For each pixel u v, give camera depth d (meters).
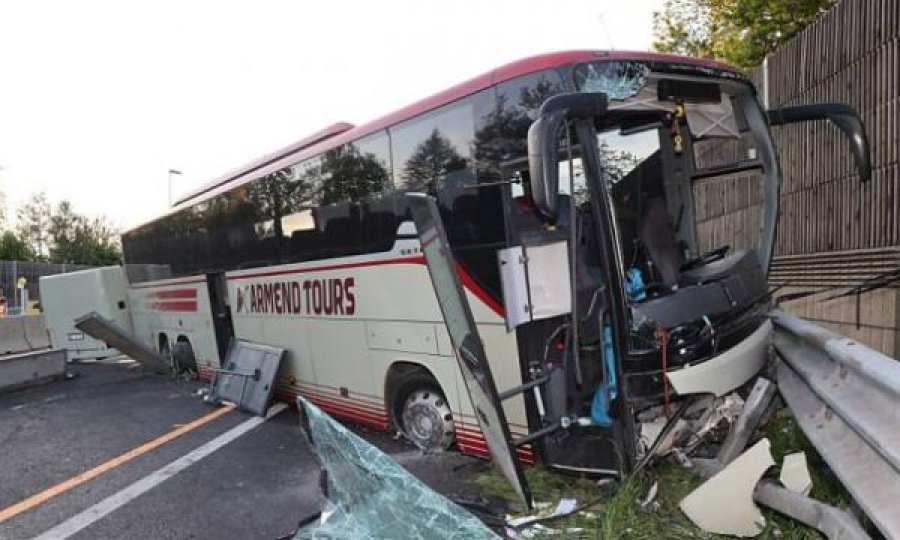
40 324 17.52
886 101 5.75
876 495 2.54
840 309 6.37
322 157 6.84
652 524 3.80
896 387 2.44
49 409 9.53
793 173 7.29
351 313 6.58
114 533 4.67
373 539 3.38
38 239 64.31
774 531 3.56
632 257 4.71
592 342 4.34
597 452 4.33
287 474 5.81
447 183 5.20
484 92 4.84
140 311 13.88
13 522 4.98
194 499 5.29
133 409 9.19
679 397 4.11
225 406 8.95
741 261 4.86
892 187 5.70
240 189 8.63
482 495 4.79
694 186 5.85
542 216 3.72
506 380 4.86
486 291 4.92
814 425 3.54
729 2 13.77
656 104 4.83
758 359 4.45
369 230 6.19
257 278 8.44
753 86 5.07
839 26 6.43
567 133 3.92
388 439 6.55
